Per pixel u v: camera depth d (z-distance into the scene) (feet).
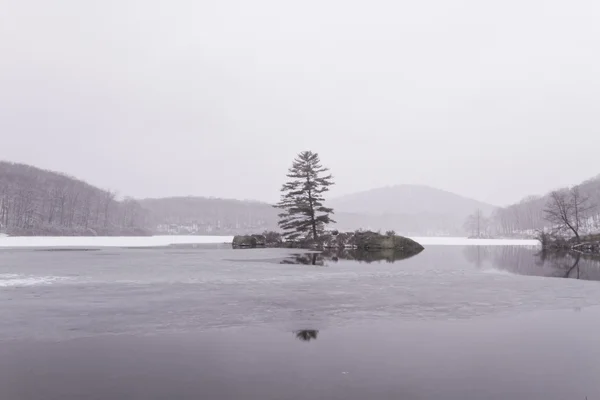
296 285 46.78
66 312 30.99
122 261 80.69
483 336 24.41
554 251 142.92
